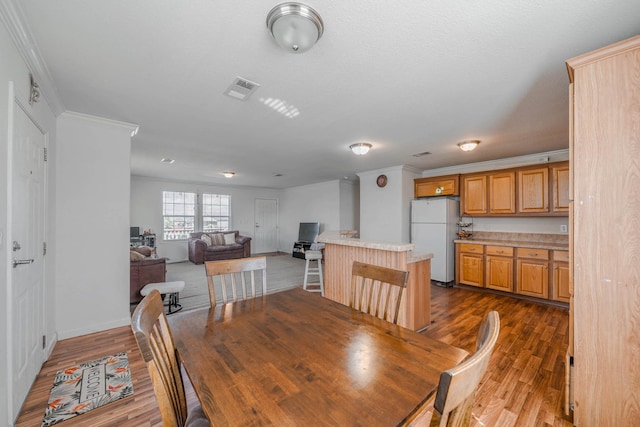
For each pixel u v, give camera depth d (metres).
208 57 1.74
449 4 1.29
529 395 1.86
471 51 1.67
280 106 2.50
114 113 2.65
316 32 1.40
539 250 3.84
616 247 1.41
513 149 4.00
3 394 1.42
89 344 2.53
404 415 0.74
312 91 2.21
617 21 1.40
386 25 1.44
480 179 4.63
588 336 1.49
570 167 1.56
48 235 2.32
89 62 1.79
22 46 1.56
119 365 2.21
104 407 1.74
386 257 2.67
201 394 0.83
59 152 2.59
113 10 1.34
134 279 3.65
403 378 0.92
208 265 1.71
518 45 1.61
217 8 1.32
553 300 3.73
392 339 1.20
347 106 2.49
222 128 3.10
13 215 1.54
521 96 2.29
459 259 4.71
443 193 5.10
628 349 1.38
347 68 1.87
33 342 1.95
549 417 1.66
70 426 1.59
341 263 3.15
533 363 2.26
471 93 2.23
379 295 1.59
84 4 1.30
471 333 2.85
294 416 0.74
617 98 1.39
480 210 4.62
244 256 7.56
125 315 2.95
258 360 1.03
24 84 1.67
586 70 1.48
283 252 9.29
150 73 1.93
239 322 1.39
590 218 1.47
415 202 5.21
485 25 1.44
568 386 1.65
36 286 2.01
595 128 1.45
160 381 0.76
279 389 0.85
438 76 1.97
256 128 3.10
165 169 5.72
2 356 1.40
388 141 3.61
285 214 9.35
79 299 2.70
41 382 1.98
